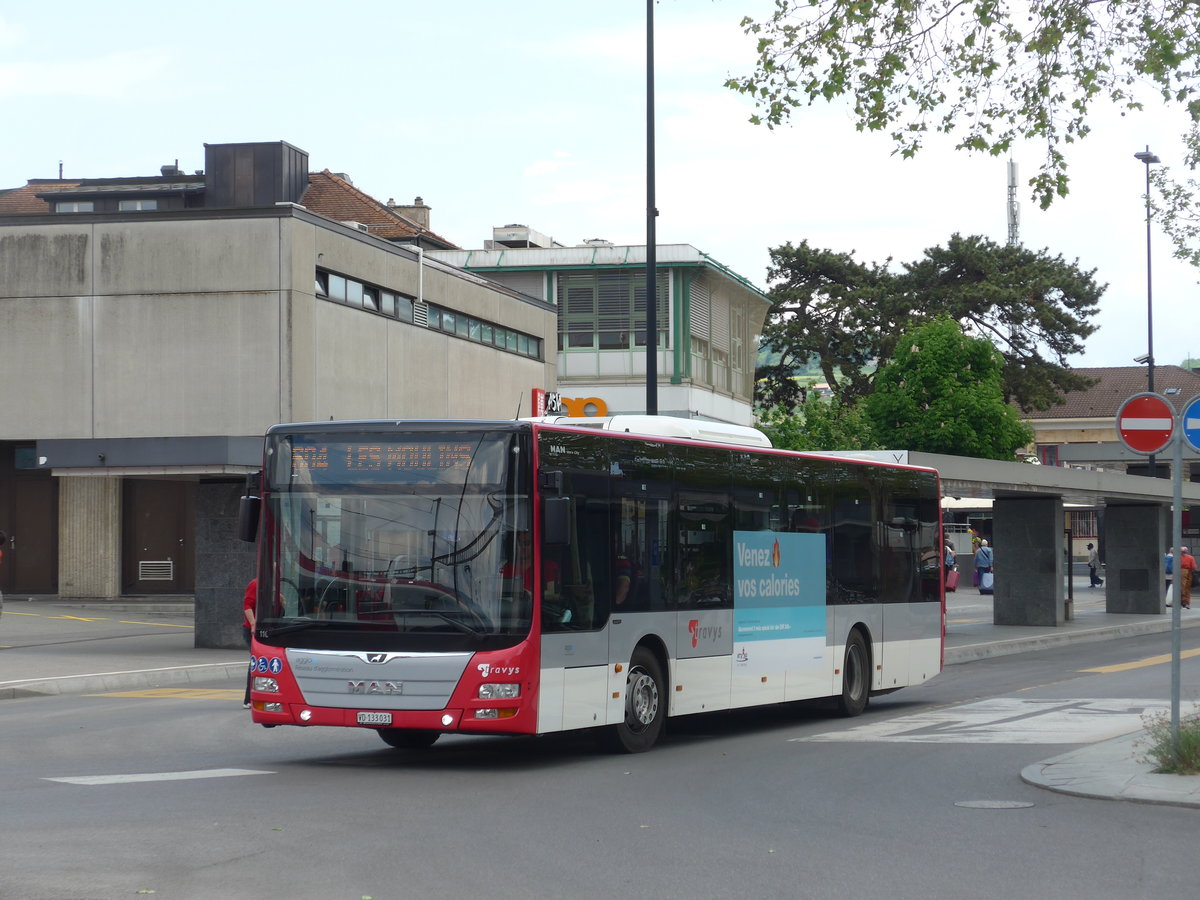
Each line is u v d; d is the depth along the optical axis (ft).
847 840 31.55
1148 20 49.60
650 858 29.35
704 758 46.91
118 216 98.27
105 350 98.32
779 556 56.70
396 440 43.29
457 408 124.06
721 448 53.42
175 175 175.52
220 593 91.20
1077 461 249.14
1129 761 41.60
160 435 97.19
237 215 96.78
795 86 51.24
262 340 96.27
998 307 225.76
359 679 42.11
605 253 177.78
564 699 43.73
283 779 40.50
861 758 46.42
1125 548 145.38
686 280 176.55
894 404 197.26
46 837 30.40
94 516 130.72
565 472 44.39
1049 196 51.26
